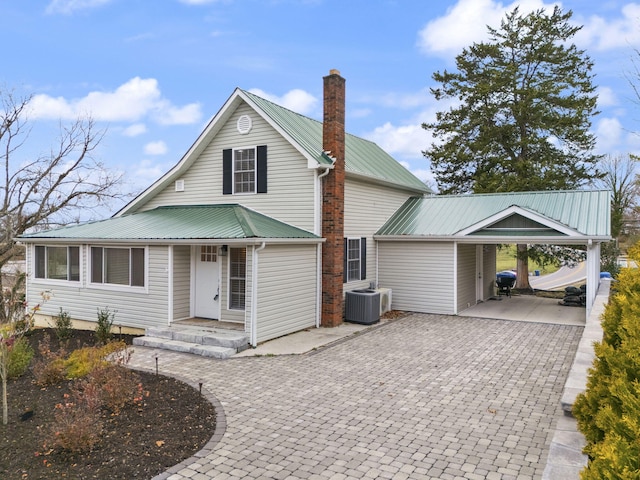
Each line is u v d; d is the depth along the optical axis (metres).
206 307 13.48
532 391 8.09
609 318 5.42
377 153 20.50
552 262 24.00
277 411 7.23
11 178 20.88
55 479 5.11
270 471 5.34
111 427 6.49
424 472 5.30
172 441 6.08
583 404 4.42
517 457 5.64
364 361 10.17
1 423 6.63
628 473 2.43
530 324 14.38
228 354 10.62
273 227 13.40
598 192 16.50
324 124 14.38
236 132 15.39
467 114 25.17
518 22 24.47
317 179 14.09
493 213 16.33
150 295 13.13
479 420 6.80
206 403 7.54
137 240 12.97
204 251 13.55
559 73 24.31
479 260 19.25
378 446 5.98
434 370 9.42
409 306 16.91
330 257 14.14
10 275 20.17
